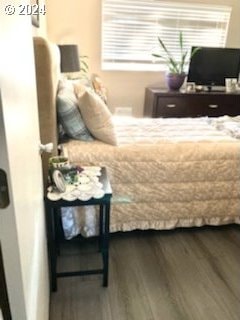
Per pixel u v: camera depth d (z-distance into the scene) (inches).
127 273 70.1
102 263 73.0
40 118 65.6
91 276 69.1
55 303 61.6
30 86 39.4
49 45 62.7
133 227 81.7
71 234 76.5
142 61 161.9
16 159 24.4
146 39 157.5
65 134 82.1
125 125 98.9
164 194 79.8
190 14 155.6
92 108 74.2
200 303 62.9
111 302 62.2
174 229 87.2
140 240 82.0
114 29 152.3
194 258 76.1
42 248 49.3
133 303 62.1
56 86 77.5
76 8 144.1
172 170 77.9
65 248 78.0
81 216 75.6
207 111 154.6
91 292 64.6
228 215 86.3
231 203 85.0
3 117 19.7
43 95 64.1
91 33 150.0
